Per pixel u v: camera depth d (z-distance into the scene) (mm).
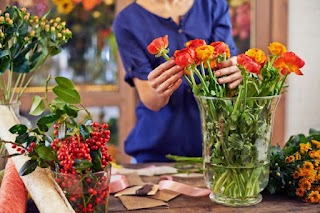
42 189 1100
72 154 1075
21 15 1375
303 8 2615
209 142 1279
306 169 1316
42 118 1114
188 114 1916
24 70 1393
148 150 1940
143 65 1867
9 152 1256
